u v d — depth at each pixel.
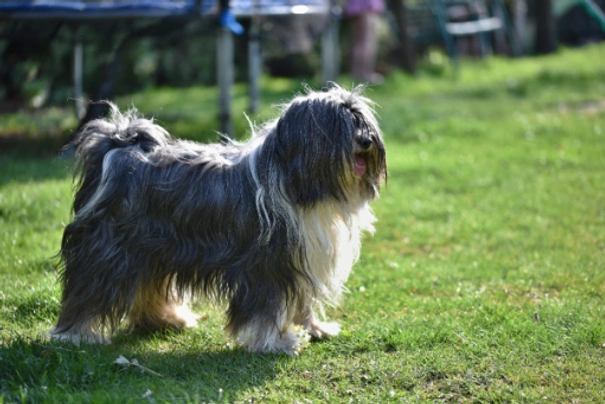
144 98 18.84
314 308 6.05
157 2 12.12
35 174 10.62
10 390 4.88
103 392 4.77
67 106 16.73
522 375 5.34
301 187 5.38
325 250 5.60
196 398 4.68
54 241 8.02
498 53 28.70
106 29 12.74
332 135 5.32
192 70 21.72
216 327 6.40
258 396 5.04
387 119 15.81
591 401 5.00
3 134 13.52
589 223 9.13
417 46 27.28
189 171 5.61
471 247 8.52
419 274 7.64
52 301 6.54
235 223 5.49
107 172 5.58
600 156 12.34
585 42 31.11
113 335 6.14
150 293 5.98
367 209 5.92
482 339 5.95
